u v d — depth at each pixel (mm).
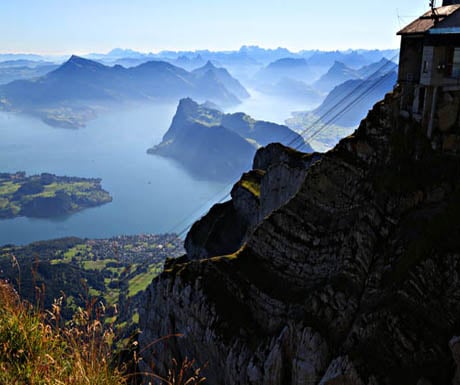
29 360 9594
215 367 39406
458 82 30438
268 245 41594
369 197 34406
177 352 45875
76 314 10219
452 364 23766
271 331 36562
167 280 48219
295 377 31266
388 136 35281
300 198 40250
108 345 10094
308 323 32031
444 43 30000
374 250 31828
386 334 26641
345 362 26969
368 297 29703
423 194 30938
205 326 40875
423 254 27766
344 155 37656
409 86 34125
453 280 25906
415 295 26938
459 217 27938
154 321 50406
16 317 10352
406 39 34125
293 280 37938
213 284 42531
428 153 31969
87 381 9133
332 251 35812
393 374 25172
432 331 25375
